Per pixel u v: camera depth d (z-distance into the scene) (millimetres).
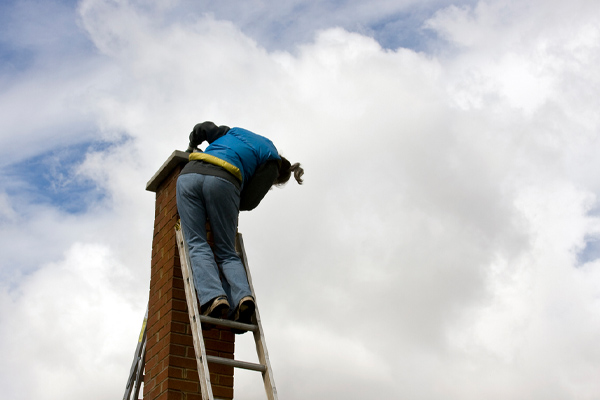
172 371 4816
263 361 4352
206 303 4473
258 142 5051
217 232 4754
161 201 5711
